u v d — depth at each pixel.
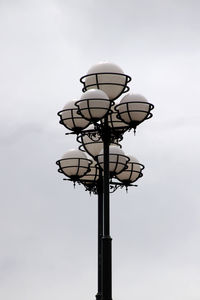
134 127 14.84
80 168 17.23
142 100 14.74
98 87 15.34
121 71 15.53
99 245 18.16
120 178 17.78
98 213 18.47
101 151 15.97
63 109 17.03
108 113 14.47
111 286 13.59
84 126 16.97
